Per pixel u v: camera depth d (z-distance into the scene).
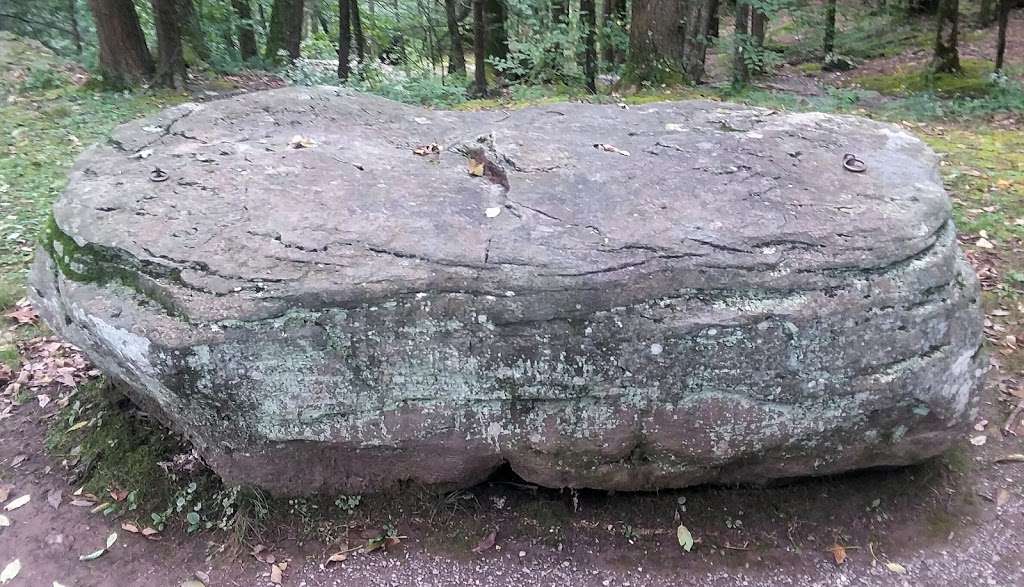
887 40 14.23
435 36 13.38
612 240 2.27
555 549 2.51
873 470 2.69
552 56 8.84
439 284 2.18
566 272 2.18
